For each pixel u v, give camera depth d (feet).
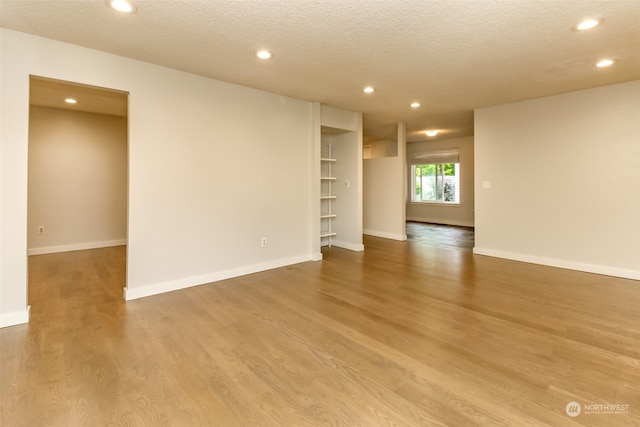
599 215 13.79
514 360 7.19
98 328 8.72
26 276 9.03
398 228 22.15
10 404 5.68
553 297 11.05
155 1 7.23
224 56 10.32
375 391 6.15
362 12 7.71
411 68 11.34
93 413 5.51
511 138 16.14
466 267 14.99
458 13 7.75
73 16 7.91
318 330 8.67
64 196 18.29
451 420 5.38
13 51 8.68
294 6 7.45
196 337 8.26
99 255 17.34
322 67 11.25
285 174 15.11
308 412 5.58
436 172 31.76
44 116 17.56
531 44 9.46
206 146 12.42
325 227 20.01
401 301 10.75
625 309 9.97
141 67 10.75
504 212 16.57
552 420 5.34
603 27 8.48
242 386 6.30
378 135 26.73
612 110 13.30
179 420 5.38
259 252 14.30
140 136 10.85
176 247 11.83
